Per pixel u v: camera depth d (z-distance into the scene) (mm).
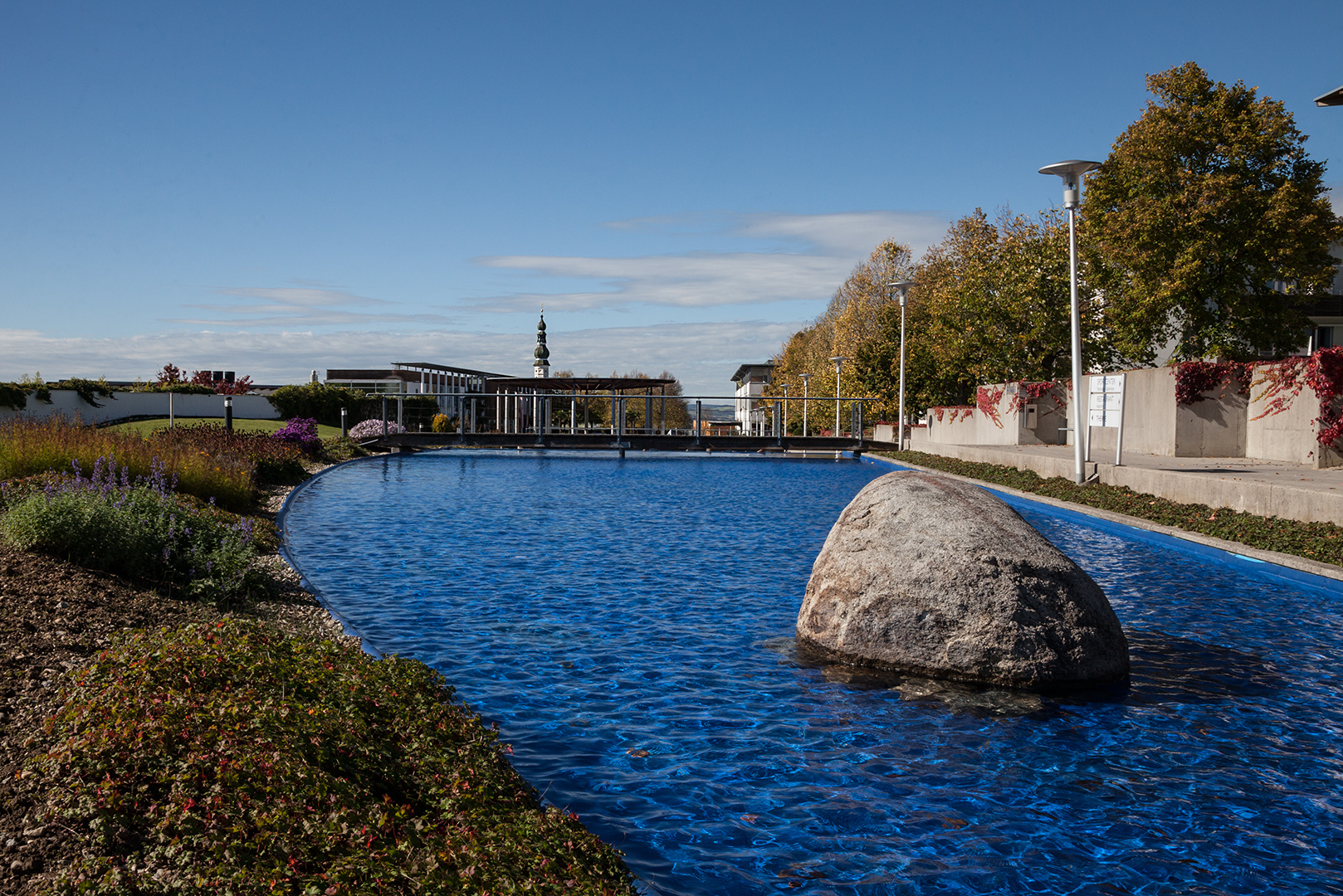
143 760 3758
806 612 8086
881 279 51219
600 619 8922
